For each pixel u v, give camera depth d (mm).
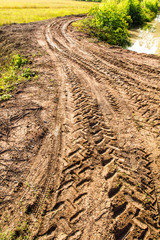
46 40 11539
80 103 5105
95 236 2289
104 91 5723
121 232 2326
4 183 2957
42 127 4184
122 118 4461
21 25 16297
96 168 3205
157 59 8000
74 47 10109
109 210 2568
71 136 3945
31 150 3600
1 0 36250
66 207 2637
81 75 6836
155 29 17125
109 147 3635
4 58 9914
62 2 38375
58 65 7727
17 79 6586
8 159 3375
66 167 3250
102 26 13586
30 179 3045
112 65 7594
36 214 2570
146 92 5488
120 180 2984
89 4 36781
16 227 2418
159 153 3471
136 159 3363
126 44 12531
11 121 4324
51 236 2314
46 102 5133
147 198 2717
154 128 4082
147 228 2367
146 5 28078
